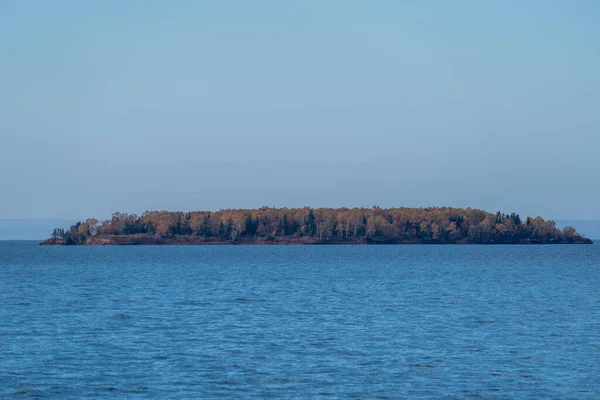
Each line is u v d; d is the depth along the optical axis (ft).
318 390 411.95
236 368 461.78
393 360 483.92
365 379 435.12
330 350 517.55
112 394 403.75
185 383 426.10
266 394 403.95
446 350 516.73
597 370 455.63
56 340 558.97
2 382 427.74
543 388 414.82
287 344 540.93
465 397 398.21
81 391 409.49
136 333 591.78
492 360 483.92
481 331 599.57
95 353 507.30
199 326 629.92
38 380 432.66
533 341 552.00
